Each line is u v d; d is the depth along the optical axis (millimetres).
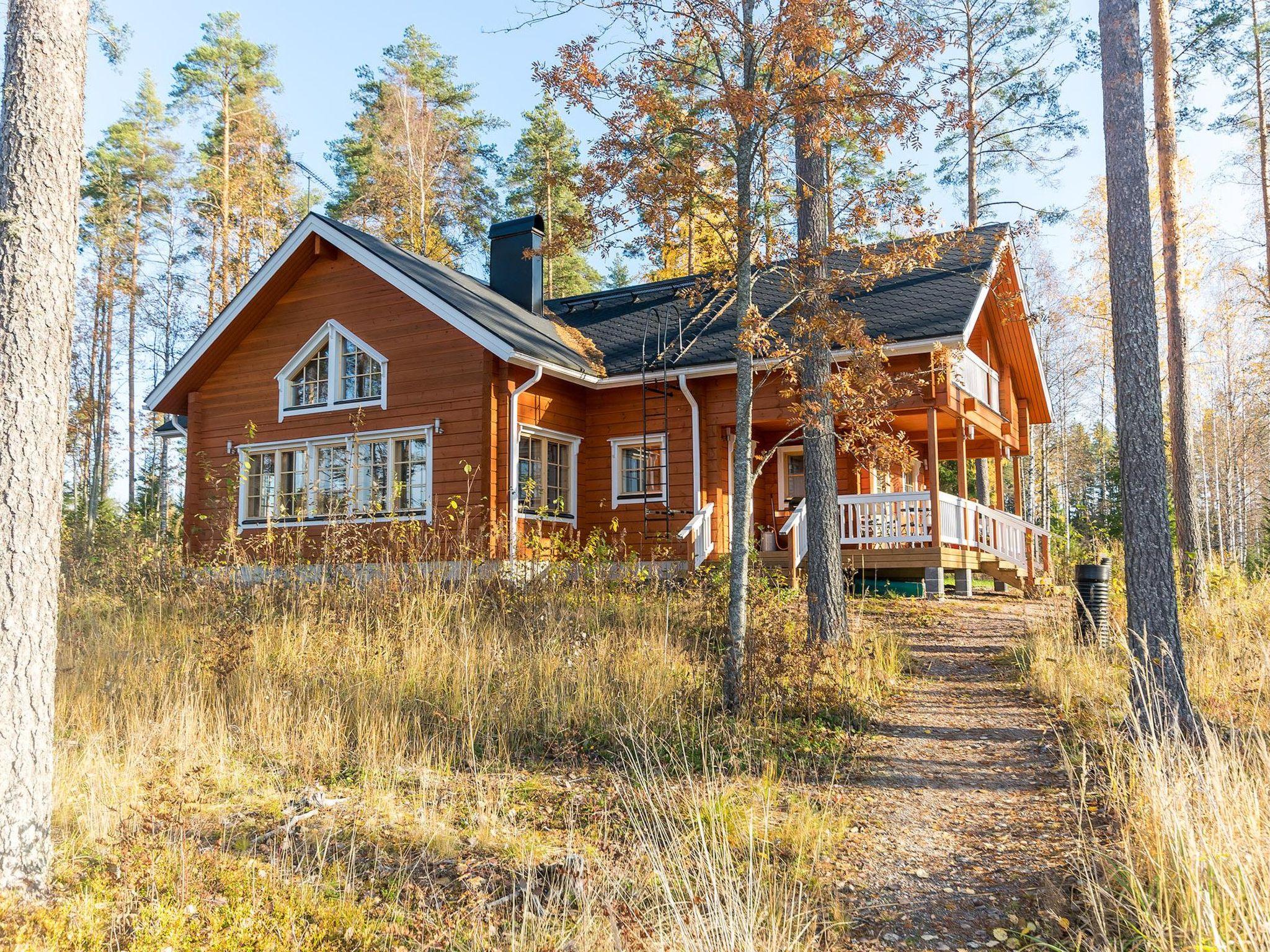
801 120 8242
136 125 31188
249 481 17281
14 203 4629
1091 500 43625
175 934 4117
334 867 4922
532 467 15781
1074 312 28000
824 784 6332
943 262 16016
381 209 28781
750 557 13555
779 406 15086
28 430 4559
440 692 8219
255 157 29500
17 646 4445
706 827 5336
